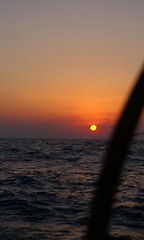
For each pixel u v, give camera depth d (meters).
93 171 29.55
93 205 1.96
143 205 14.52
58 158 46.78
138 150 76.44
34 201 15.22
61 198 16.12
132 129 1.81
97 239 1.94
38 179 22.89
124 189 19.33
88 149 75.62
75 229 10.77
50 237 9.94
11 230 10.58
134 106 1.80
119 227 11.13
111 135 1.86
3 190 18.17
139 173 28.75
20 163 37.69
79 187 19.92
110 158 1.86
